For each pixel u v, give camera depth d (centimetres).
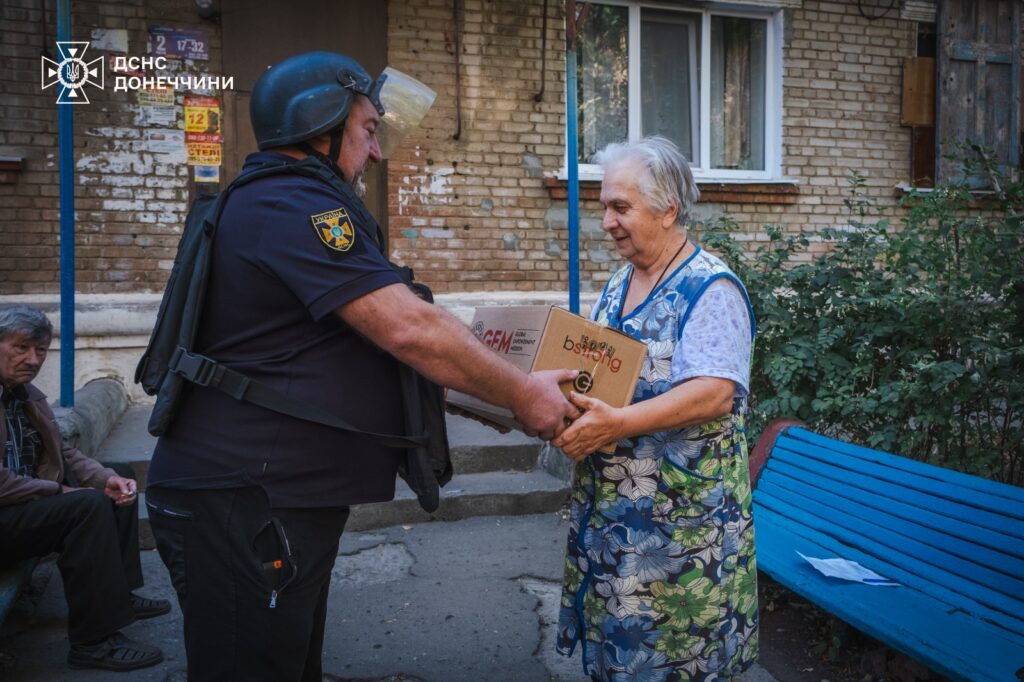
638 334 190
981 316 345
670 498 185
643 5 639
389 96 186
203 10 529
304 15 550
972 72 690
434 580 346
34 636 299
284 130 166
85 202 523
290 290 155
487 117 593
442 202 587
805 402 371
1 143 509
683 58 660
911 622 222
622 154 190
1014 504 234
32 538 269
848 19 669
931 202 380
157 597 331
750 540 194
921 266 373
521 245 605
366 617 314
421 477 171
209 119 539
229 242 158
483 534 396
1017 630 214
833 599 238
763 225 656
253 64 544
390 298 151
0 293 516
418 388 175
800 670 274
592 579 194
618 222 189
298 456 158
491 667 279
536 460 461
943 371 323
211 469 158
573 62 454
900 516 268
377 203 579
